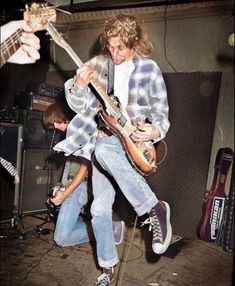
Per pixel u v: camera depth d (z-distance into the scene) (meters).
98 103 1.89
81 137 2.19
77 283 2.14
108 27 1.87
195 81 3.56
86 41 4.37
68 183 2.77
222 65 3.58
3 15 3.58
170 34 3.83
